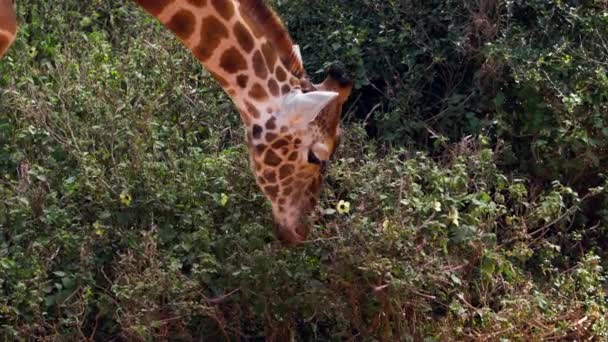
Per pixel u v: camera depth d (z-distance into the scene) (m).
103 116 10.72
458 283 9.19
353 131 10.80
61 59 11.97
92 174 9.95
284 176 9.37
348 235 9.10
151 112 10.72
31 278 9.13
